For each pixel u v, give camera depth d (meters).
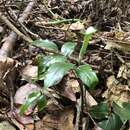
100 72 0.28
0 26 0.33
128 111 0.23
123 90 0.27
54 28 0.33
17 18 0.32
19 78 0.28
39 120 0.25
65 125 0.24
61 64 0.21
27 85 0.27
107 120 0.23
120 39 0.31
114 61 0.29
